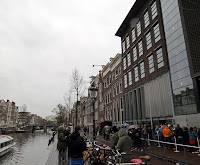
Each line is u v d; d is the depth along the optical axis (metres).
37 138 33.97
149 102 19.48
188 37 14.66
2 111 89.94
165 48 17.42
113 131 7.64
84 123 59.38
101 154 6.77
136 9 23.84
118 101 29.55
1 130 55.44
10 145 16.47
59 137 8.64
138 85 22.53
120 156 4.96
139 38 23.23
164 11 18.06
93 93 13.96
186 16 15.16
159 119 17.56
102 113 37.84
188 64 14.41
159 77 18.06
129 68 25.98
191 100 13.85
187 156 9.18
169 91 16.42
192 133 10.60
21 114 99.44
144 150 11.90
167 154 10.05
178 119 14.93
